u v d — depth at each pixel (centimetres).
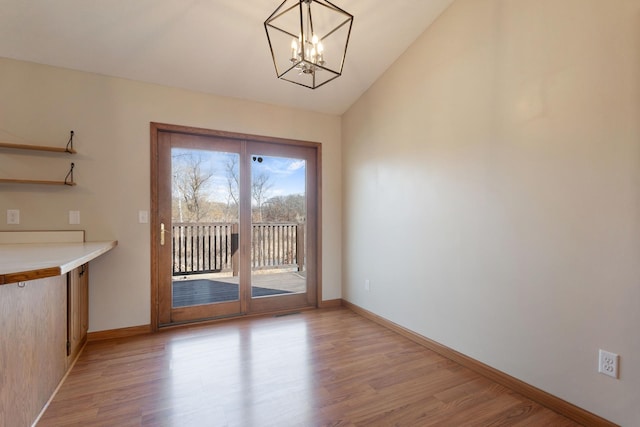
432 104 263
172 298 313
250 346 265
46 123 262
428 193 267
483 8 222
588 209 167
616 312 157
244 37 258
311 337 286
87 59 262
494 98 215
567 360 176
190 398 188
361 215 355
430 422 169
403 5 244
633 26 152
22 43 240
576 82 172
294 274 373
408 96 288
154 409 177
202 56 274
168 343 270
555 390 181
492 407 183
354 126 367
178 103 308
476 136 227
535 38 191
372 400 189
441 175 255
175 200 314
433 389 202
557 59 180
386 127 316
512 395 196
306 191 379
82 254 184
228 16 238
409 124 287
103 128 279
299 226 375
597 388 164
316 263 383
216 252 333
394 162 306
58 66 266
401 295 296
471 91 230
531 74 193
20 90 255
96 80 278
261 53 277
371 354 252
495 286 214
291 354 250
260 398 189
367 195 345
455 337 242
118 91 285
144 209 293
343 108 376
